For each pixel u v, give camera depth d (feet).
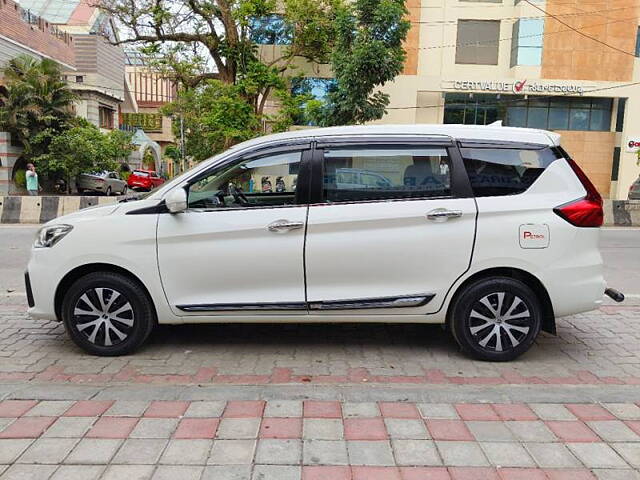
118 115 135.95
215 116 69.51
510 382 13.53
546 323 15.02
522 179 14.48
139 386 12.85
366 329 17.72
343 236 14.24
